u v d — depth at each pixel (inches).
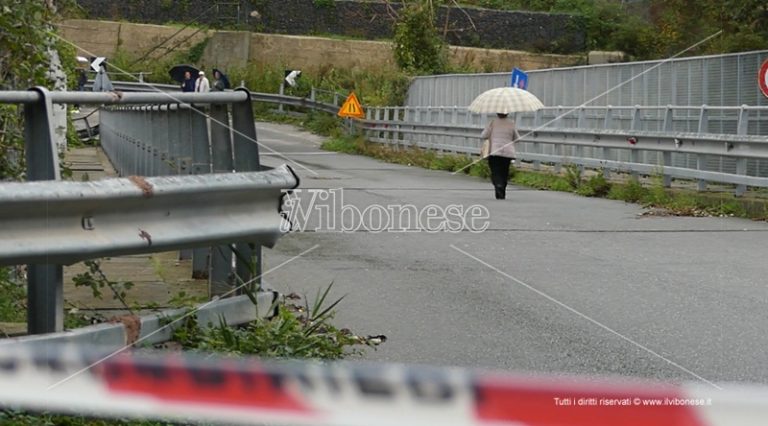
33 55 523.8
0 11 499.8
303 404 239.1
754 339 454.6
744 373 395.2
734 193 1034.7
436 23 3191.4
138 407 258.7
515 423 238.8
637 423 243.9
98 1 3250.5
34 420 286.2
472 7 3235.7
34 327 339.3
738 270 637.3
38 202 308.8
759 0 1681.8
